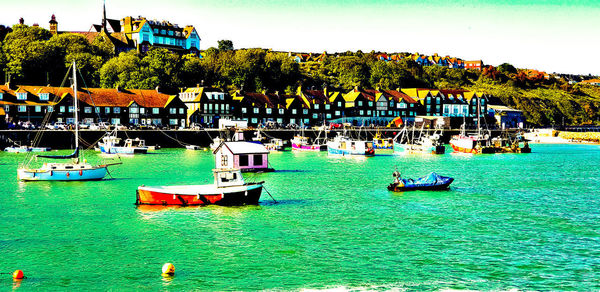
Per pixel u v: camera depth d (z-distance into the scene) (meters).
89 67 199.50
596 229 48.75
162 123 171.50
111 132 146.12
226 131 158.12
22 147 129.88
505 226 49.88
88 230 48.03
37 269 38.09
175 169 95.81
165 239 45.16
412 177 84.44
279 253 41.56
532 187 73.44
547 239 45.44
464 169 97.44
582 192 68.94
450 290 34.53
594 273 37.34
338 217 53.16
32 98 156.62
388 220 52.03
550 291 34.38
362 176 85.44
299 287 35.00
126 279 36.31
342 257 40.69
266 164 91.38
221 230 47.94
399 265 38.94
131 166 100.81
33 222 51.00
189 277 36.69
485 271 37.75
